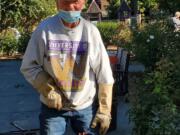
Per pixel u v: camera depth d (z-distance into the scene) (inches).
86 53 126.5
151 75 236.1
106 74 128.1
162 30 501.7
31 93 430.9
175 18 525.7
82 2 125.2
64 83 125.6
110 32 954.1
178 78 236.4
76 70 126.5
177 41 414.0
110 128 277.0
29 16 983.6
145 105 208.7
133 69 552.4
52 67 125.5
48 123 127.2
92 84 129.2
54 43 125.8
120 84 368.8
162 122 188.2
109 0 2074.3
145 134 204.7
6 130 290.5
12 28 978.1
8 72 626.5
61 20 126.0
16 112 349.1
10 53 931.3
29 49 127.6
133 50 557.9
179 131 186.2
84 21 128.8
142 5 1658.5
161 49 459.2
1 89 465.4
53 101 124.3
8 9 964.6
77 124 129.2
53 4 1023.0
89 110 129.0
